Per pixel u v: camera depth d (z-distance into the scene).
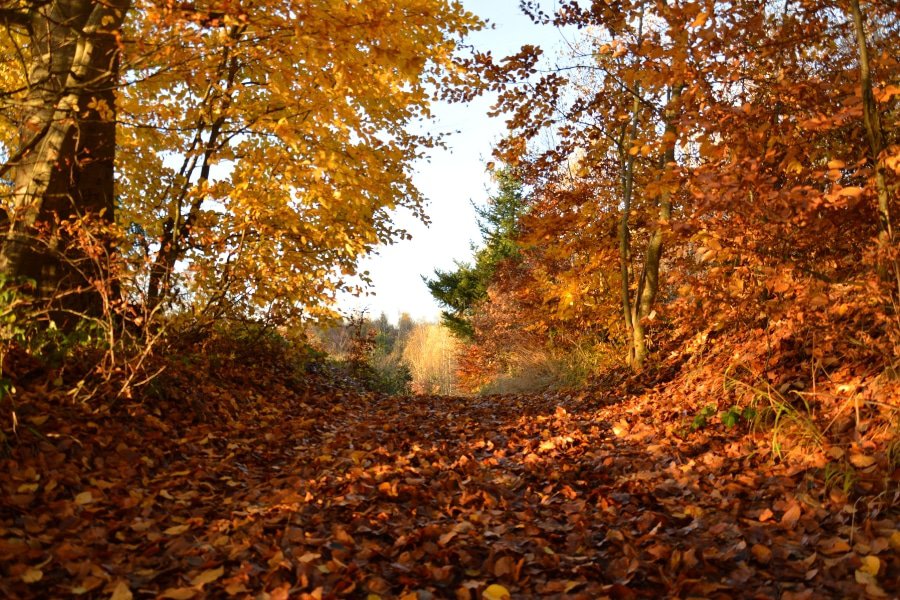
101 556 3.33
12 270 6.51
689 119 5.49
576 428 7.25
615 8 9.48
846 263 6.32
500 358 20.58
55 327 6.01
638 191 11.27
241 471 5.36
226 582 3.12
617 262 12.94
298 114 8.03
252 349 10.02
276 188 8.47
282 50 6.51
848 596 2.90
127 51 6.81
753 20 5.84
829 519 3.64
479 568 3.42
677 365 9.41
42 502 3.84
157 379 6.39
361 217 9.47
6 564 3.03
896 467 3.98
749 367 6.72
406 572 3.33
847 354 5.75
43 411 4.88
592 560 3.46
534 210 12.27
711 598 2.97
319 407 9.31
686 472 4.82
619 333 12.76
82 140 6.81
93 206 6.91
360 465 5.52
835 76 6.46
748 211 4.96
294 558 3.40
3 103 5.79
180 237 8.64
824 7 6.36
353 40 6.26
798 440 4.79
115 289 6.94
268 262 8.80
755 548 3.39
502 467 5.63
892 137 6.00
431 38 8.28
